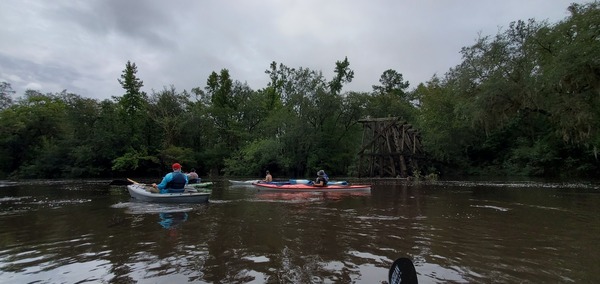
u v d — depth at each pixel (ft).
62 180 103.14
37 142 133.28
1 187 68.59
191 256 16.63
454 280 13.25
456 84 89.86
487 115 77.41
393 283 11.27
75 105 128.06
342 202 38.60
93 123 131.34
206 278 13.65
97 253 17.44
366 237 20.47
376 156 105.81
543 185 62.95
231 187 64.59
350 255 16.69
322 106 124.26
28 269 15.06
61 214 30.37
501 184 67.31
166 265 15.30
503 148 120.37
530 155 100.32
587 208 32.14
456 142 116.57
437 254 16.78
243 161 132.77
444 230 22.40
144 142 135.44
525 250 17.43
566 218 26.78
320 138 125.29
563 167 94.84
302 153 127.44
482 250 17.49
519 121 109.50
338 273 14.14
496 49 76.38
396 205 35.58
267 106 161.79
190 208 33.81
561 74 60.64
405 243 19.01
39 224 25.55
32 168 119.96
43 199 43.42
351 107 129.90
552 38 68.08
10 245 19.33
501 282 13.03
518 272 14.10
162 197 38.29
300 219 26.91
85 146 122.11
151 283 13.17
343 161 132.57
